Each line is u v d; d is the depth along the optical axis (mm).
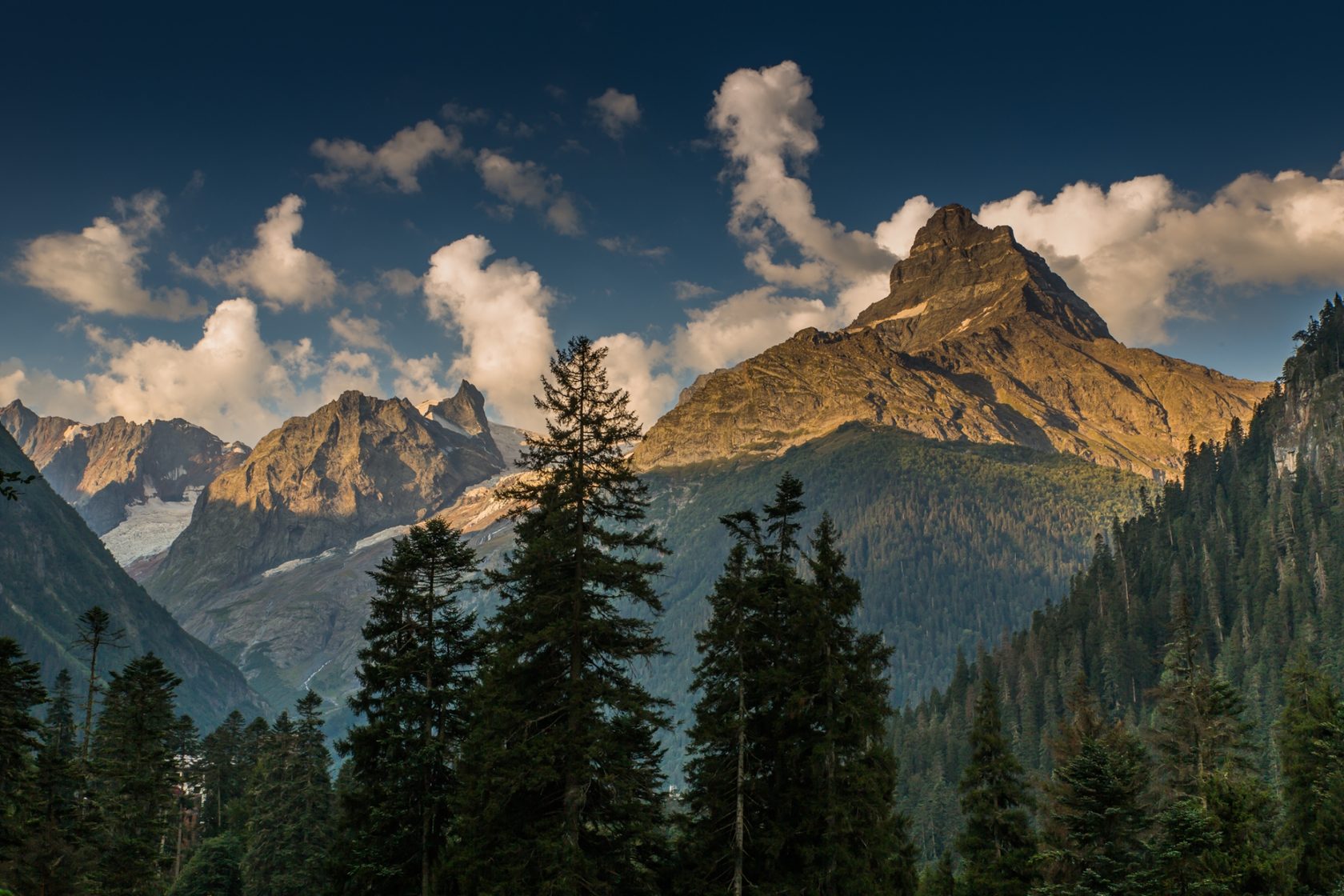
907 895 41844
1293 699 55656
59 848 53688
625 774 33969
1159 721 135500
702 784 38250
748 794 37000
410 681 41281
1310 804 51531
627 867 35406
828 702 37562
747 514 39656
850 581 39219
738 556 39000
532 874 33094
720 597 38469
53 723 83062
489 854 34406
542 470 35250
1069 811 48688
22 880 52281
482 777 33812
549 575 34688
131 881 59688
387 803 40000
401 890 40500
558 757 33656
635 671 37594
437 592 42875
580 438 35062
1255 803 46125
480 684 38656
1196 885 39812
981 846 47344
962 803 47969
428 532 42656
